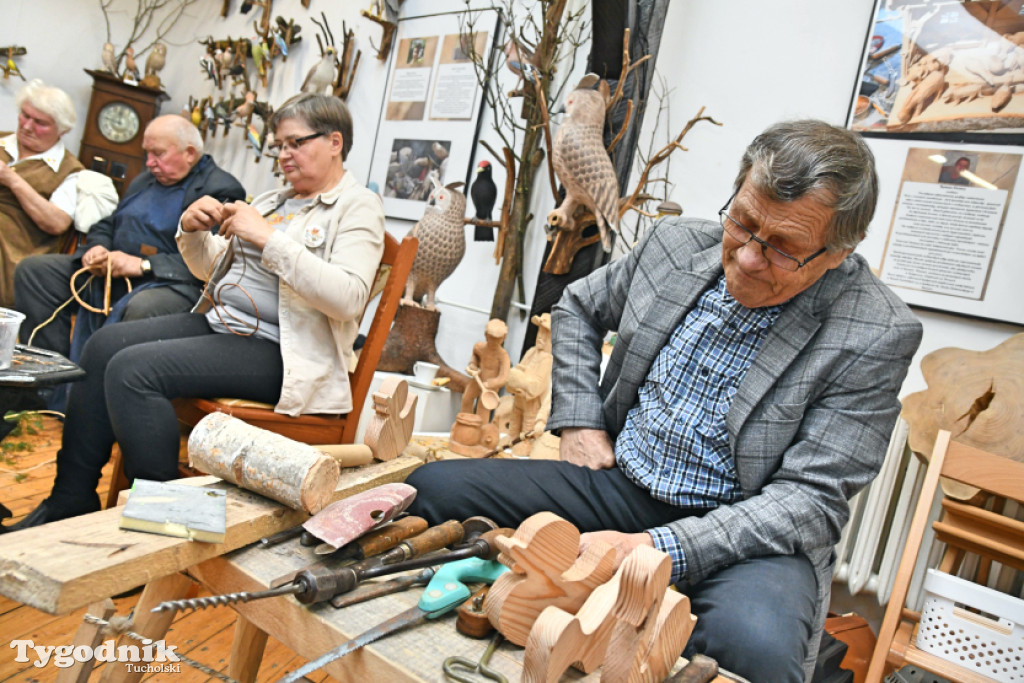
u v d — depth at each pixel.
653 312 1.32
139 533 0.75
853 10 2.33
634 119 2.44
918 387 2.13
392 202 3.44
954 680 1.47
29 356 1.56
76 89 4.46
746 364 1.22
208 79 4.43
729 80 2.54
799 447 1.15
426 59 3.38
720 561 1.06
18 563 0.65
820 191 0.99
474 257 3.12
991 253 2.04
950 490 1.80
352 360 1.85
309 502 0.87
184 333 1.83
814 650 1.16
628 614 0.70
